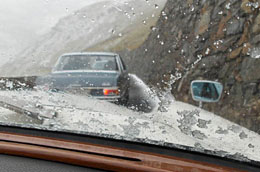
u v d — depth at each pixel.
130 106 1.82
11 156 0.99
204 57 7.46
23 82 1.87
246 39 6.19
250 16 6.14
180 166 0.89
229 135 1.30
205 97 1.91
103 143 0.99
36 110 1.31
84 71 3.06
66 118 1.27
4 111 1.30
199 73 7.35
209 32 7.50
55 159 0.96
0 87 1.71
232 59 6.52
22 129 1.05
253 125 5.05
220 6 7.23
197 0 8.00
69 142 1.00
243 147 1.17
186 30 8.13
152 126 1.26
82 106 1.49
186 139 1.17
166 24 8.64
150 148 0.96
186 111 1.52
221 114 5.96
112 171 0.92
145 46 9.89
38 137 1.02
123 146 0.97
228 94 6.19
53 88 1.89
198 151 0.93
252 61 5.84
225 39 6.88
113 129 1.18
